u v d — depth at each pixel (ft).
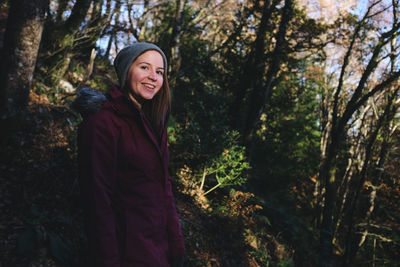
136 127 3.75
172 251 4.39
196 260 14.65
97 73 31.94
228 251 17.70
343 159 51.65
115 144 3.53
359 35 34.37
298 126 54.85
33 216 10.45
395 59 32.40
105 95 3.77
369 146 36.42
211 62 44.50
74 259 9.69
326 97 55.26
